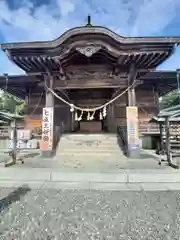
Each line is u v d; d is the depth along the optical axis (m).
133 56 7.59
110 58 8.14
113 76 8.70
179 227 2.76
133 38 7.19
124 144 9.34
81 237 2.47
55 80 8.83
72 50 7.54
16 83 13.15
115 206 3.58
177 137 10.75
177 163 6.75
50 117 8.34
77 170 5.81
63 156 8.20
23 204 3.67
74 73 8.85
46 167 6.23
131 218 3.06
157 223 2.89
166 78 12.13
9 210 3.38
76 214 3.21
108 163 6.97
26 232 2.59
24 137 12.52
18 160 7.39
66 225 2.81
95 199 3.97
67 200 3.90
